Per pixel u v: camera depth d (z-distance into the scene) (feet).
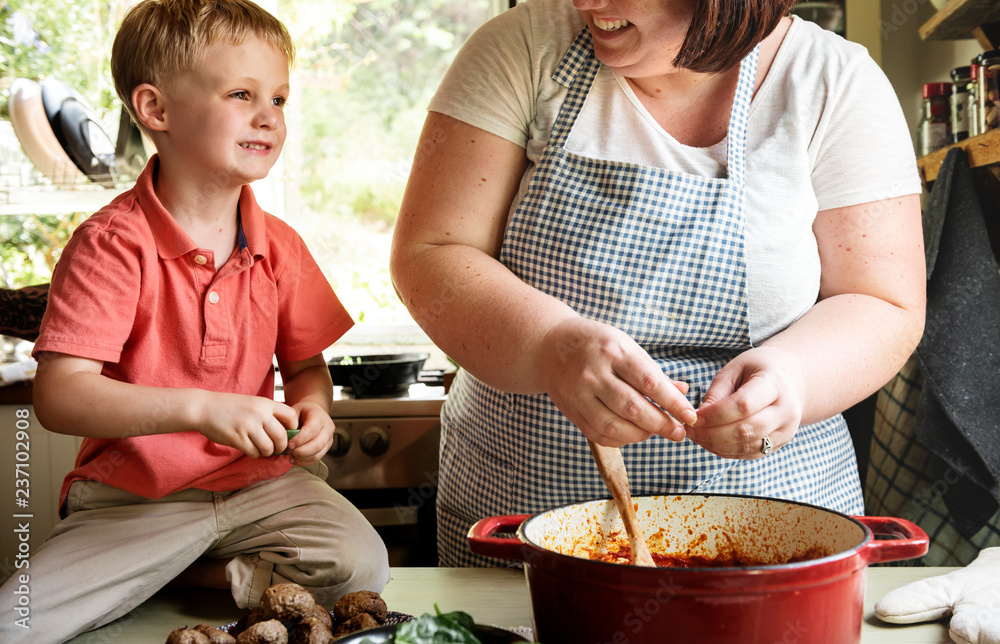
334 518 2.93
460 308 2.64
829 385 2.59
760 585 1.68
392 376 5.30
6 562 5.12
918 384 4.75
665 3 2.54
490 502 3.13
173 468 3.01
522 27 3.05
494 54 3.01
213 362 3.21
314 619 2.15
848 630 1.81
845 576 1.78
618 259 2.85
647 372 2.07
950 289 4.42
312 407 3.18
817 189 2.99
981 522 4.44
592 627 1.78
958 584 2.37
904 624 2.33
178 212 3.27
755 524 2.38
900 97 5.63
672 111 2.99
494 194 3.01
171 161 3.24
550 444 2.93
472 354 2.59
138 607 2.86
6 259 6.88
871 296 2.95
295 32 8.77
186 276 3.18
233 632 2.27
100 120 5.72
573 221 2.87
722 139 2.98
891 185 2.93
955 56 5.22
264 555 2.91
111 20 6.84
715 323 2.89
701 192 2.82
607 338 2.16
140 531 2.89
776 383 2.26
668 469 2.89
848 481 3.23
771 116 2.98
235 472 3.09
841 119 2.93
